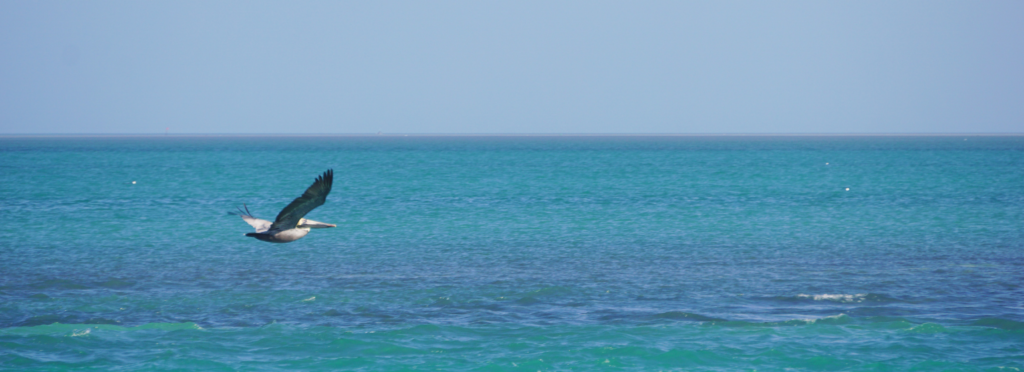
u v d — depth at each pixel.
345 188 156.12
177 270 65.06
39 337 44.84
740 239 82.19
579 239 82.69
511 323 48.56
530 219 100.56
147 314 50.53
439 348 43.62
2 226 92.81
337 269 65.69
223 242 80.06
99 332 46.16
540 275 62.94
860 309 51.12
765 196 133.88
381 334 46.06
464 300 54.53
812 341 44.19
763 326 47.25
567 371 40.06
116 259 70.00
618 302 53.75
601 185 163.00
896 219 98.75
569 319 49.44
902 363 40.47
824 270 64.31
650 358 41.75
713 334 45.78
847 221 97.06
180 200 131.38
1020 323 46.78
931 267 65.06
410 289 57.88
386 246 77.94
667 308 51.97
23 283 59.44
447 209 113.25
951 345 43.22
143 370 39.88
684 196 134.38
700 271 64.38
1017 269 63.72
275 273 63.94
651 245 78.44
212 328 47.41
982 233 85.06
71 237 83.50
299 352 42.91
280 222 25.36
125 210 112.38
